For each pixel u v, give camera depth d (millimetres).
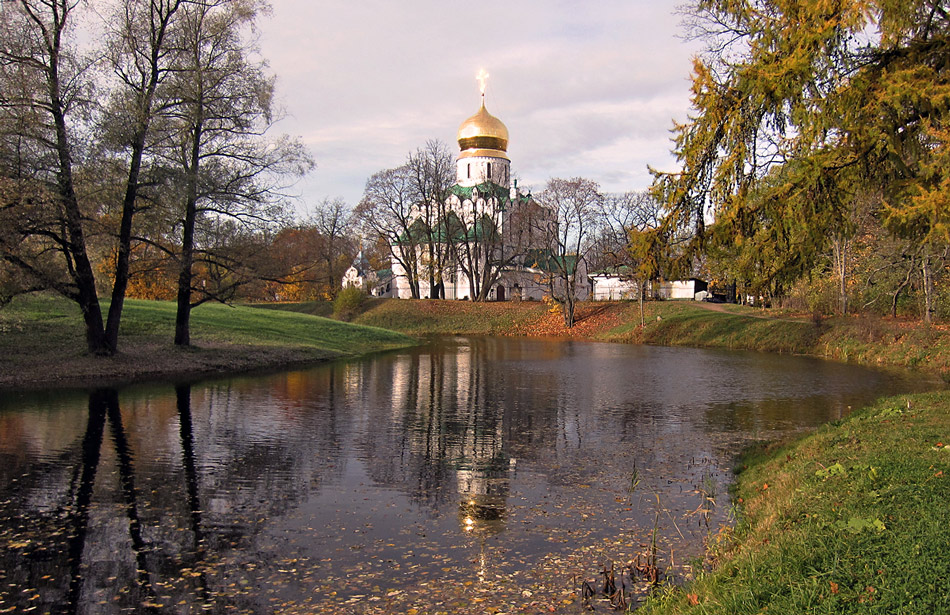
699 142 10930
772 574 5555
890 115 9781
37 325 27656
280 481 10891
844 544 5816
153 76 23906
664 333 50406
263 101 25656
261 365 28609
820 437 11469
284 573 7289
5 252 20000
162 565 7496
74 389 20359
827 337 38844
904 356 31875
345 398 20016
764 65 9906
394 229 72750
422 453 12977
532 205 64500
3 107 20016
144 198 23562
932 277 36719
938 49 9805
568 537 8430
